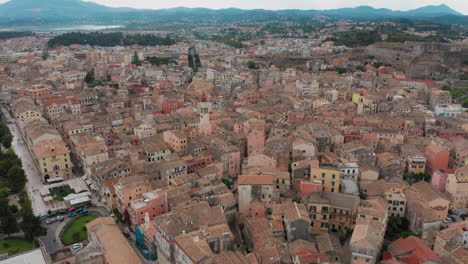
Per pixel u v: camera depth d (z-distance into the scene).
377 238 139.25
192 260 128.38
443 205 177.00
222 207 176.00
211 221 154.50
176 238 141.00
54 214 193.00
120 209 188.62
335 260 143.75
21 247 168.00
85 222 186.75
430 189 186.38
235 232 173.12
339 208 165.88
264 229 158.25
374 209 159.25
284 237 163.00
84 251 145.50
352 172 191.75
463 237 146.25
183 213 155.38
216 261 130.00
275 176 192.00
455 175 193.00
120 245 151.25
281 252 146.75
